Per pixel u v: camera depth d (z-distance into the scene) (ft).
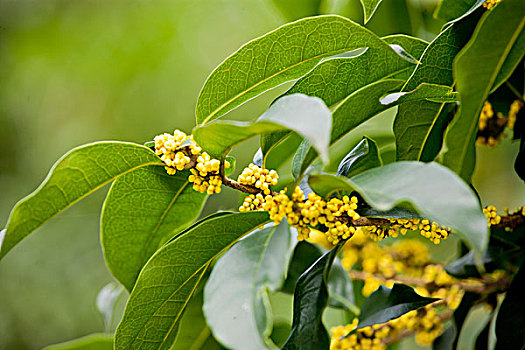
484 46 1.58
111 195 1.73
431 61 1.68
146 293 1.68
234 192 3.68
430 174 1.48
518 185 2.70
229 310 1.50
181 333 2.02
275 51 1.67
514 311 1.73
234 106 1.70
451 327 1.93
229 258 1.55
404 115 1.75
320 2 2.12
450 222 1.44
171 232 1.82
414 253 1.99
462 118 1.61
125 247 1.80
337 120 1.67
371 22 2.10
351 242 2.01
